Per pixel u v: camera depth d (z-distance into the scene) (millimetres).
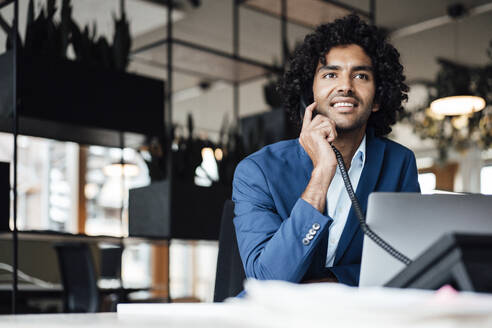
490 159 8906
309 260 1073
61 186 7223
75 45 2957
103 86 2779
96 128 2730
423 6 5340
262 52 6273
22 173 7184
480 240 492
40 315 671
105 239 2717
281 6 3936
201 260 9914
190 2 4988
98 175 7770
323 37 1413
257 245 1175
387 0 5219
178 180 3254
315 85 1382
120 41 3088
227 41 6062
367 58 1382
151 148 3348
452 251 495
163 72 5480
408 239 844
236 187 1316
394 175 1365
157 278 8617
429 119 6543
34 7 2812
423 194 855
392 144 1416
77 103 2670
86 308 3488
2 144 6996
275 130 3666
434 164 8992
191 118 3564
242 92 7289
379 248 836
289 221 1070
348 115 1318
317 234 1051
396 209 852
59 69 2621
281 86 1601
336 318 379
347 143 1332
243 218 1237
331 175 1120
